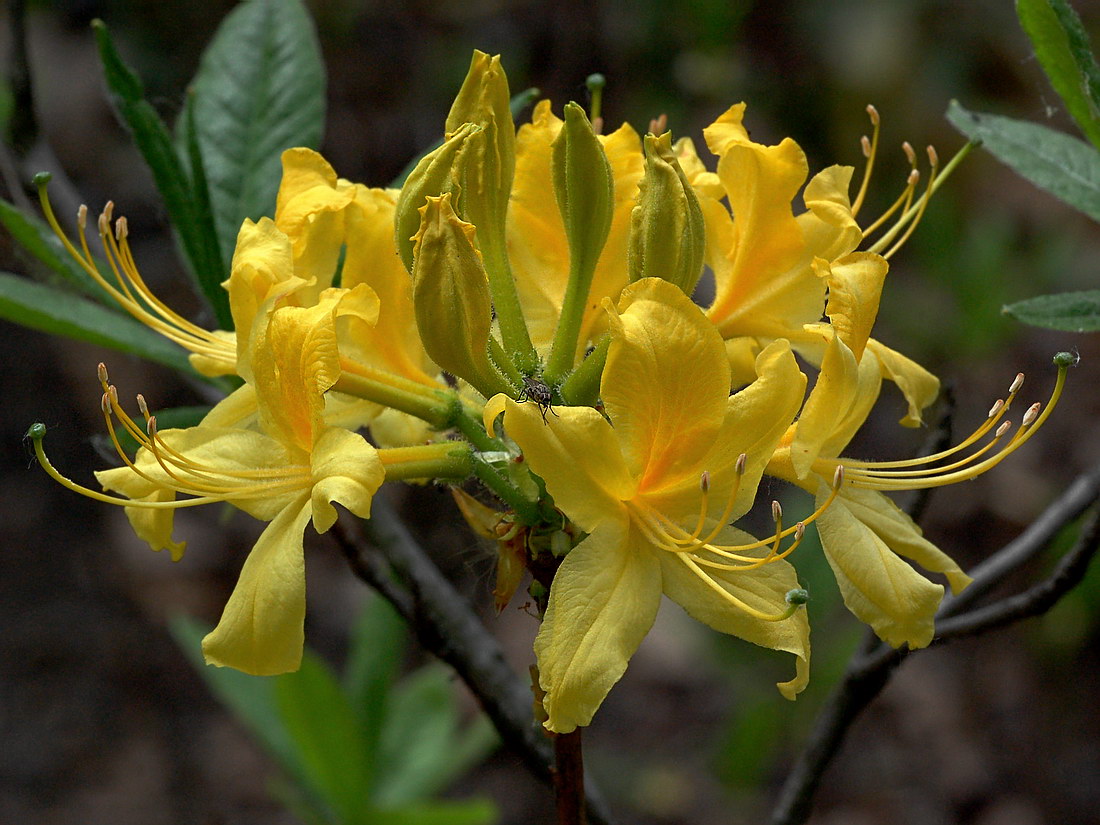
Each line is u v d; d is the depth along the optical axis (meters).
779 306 0.30
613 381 0.26
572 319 0.28
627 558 0.27
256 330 0.27
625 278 0.29
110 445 0.32
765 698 0.55
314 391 0.27
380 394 0.28
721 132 0.29
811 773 0.33
